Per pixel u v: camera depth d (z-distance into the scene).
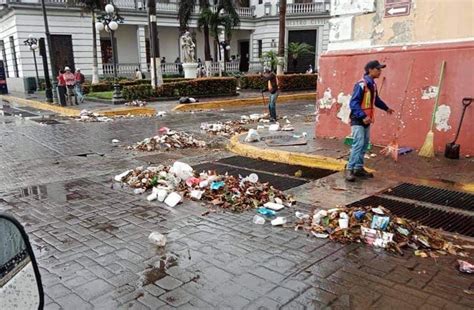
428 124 7.25
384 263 3.70
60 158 8.41
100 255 3.95
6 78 33.41
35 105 21.00
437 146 7.18
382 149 7.56
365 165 6.73
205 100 19.33
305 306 3.06
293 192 5.74
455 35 6.88
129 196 5.75
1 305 1.30
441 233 4.32
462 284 3.33
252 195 5.43
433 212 4.89
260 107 18.31
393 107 7.63
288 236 4.33
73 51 30.58
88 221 4.84
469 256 3.81
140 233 4.46
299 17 37.47
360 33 8.10
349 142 8.11
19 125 13.49
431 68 7.09
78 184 6.42
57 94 19.53
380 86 7.73
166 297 3.22
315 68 38.22
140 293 3.28
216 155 8.40
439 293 3.21
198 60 37.56
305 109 16.70
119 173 7.10
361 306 3.05
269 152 7.84
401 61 7.43
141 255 3.94
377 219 4.28
